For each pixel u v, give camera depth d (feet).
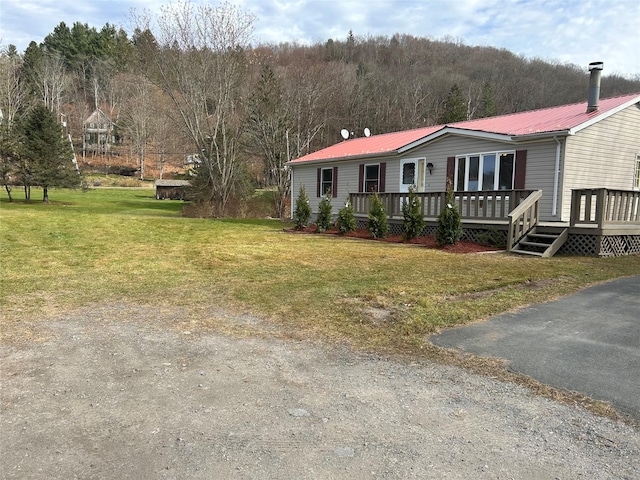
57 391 9.54
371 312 15.83
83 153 202.49
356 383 10.09
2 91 158.92
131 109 197.77
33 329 13.80
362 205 48.06
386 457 7.18
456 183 43.75
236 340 12.99
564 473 6.75
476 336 13.28
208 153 70.59
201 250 31.68
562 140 34.81
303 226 48.01
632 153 40.75
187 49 67.92
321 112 118.32
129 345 12.50
